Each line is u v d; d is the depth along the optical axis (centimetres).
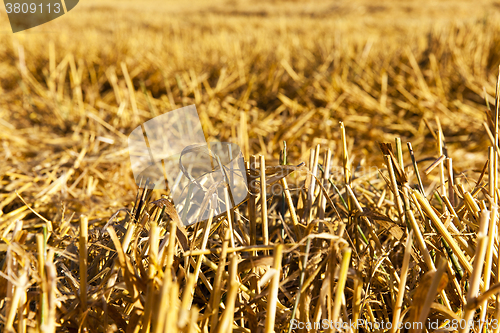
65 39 455
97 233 91
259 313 79
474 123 217
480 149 200
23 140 193
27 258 73
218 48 398
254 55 363
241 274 86
